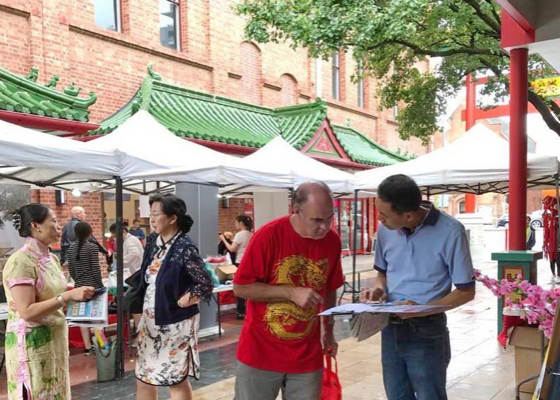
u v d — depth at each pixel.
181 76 13.15
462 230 2.79
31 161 4.74
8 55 9.81
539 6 5.64
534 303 3.34
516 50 5.96
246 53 15.19
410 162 8.06
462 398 4.63
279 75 16.41
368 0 7.73
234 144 11.19
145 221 12.87
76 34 10.95
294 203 2.60
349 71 20.00
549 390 2.18
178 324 3.63
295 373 2.64
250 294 2.62
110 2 11.89
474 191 9.46
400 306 2.57
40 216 3.29
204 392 5.08
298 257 2.65
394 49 10.31
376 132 21.83
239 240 8.71
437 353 2.85
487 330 7.41
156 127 7.60
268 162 8.32
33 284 3.21
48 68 10.36
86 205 11.33
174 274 3.62
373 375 5.42
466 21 9.27
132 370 5.89
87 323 4.21
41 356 3.26
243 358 2.69
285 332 2.62
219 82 14.06
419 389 2.86
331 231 2.78
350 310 2.48
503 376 5.23
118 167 5.59
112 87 11.61
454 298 2.70
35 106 7.74
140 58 12.20
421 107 11.49
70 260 6.50
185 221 3.79
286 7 8.42
